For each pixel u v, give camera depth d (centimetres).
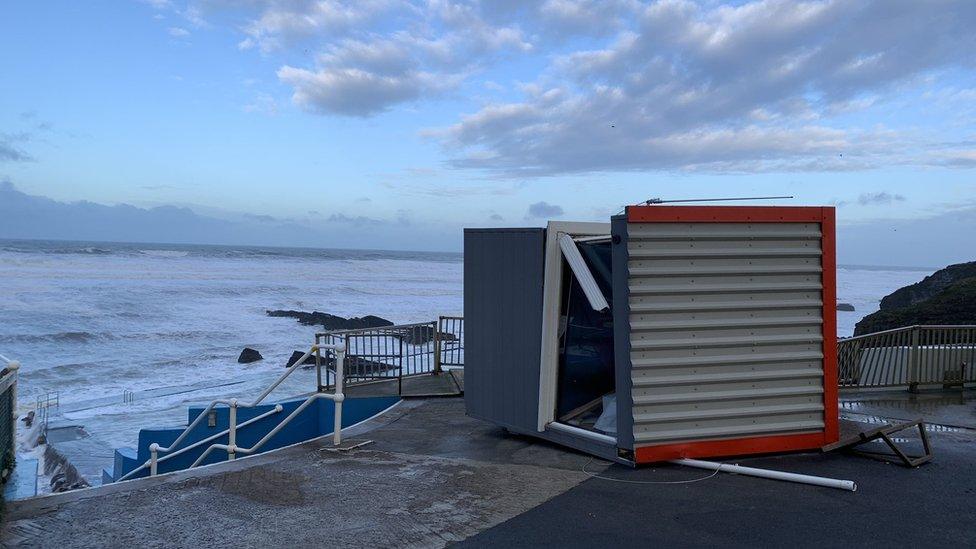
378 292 6134
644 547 446
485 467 648
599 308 630
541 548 447
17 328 3120
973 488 565
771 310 644
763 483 579
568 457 676
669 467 624
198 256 9619
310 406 997
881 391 1066
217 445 810
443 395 1020
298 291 5709
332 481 602
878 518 496
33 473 659
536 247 725
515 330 755
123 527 488
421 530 482
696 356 625
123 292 4709
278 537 470
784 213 643
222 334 3356
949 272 3092
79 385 2217
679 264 620
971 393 1053
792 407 649
